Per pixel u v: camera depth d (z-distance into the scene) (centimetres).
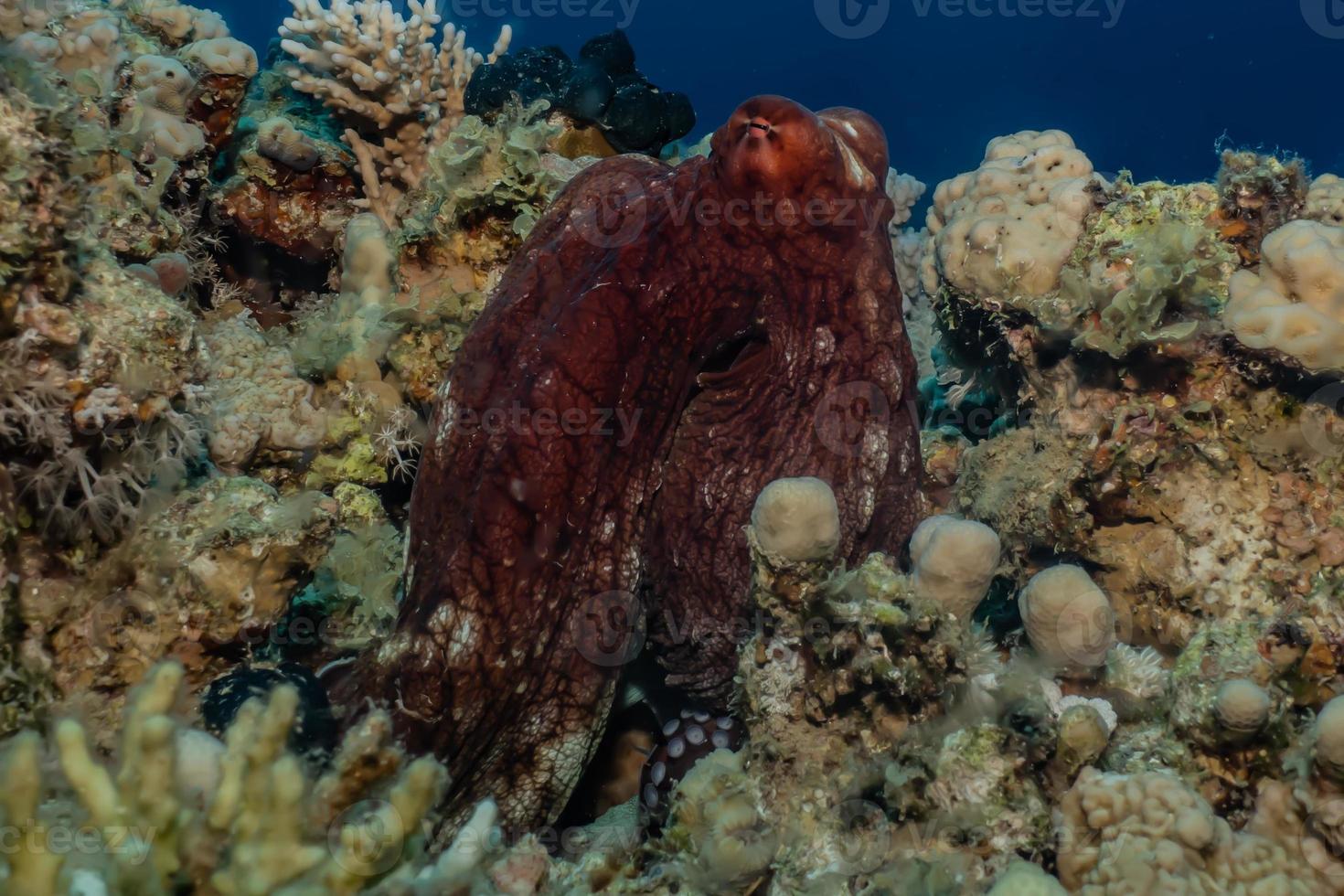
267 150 125
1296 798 99
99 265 100
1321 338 107
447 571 106
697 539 108
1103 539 113
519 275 108
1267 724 100
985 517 117
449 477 107
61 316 97
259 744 91
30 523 99
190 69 123
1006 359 120
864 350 107
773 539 102
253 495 104
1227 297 111
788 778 104
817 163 104
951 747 100
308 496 104
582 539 107
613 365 106
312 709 102
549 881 102
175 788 91
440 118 129
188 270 119
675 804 103
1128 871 97
